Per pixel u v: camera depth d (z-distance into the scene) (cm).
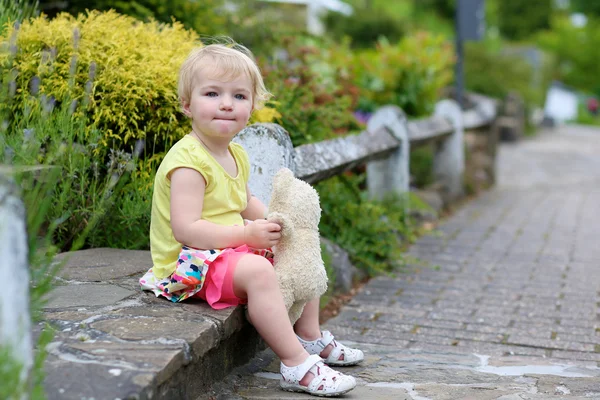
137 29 442
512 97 1877
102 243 405
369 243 537
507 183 1092
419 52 935
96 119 387
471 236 667
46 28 421
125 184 406
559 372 327
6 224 178
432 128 776
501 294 476
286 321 273
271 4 771
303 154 442
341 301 455
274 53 708
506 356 362
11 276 180
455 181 868
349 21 1812
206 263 275
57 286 310
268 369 312
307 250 290
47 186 260
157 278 296
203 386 266
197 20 609
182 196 278
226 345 290
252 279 271
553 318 424
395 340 384
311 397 270
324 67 790
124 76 399
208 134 289
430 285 498
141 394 205
